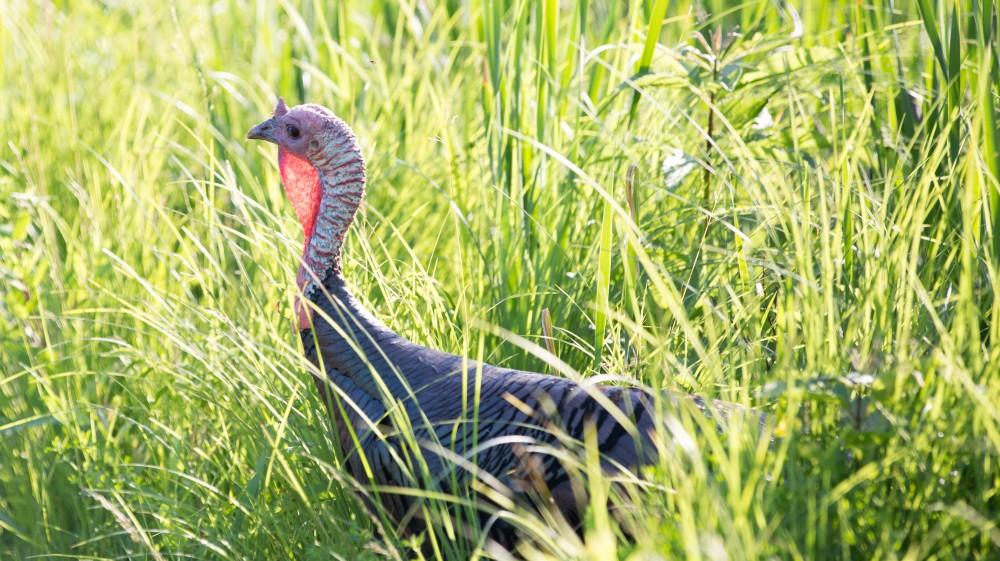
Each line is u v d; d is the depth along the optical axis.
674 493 5.81
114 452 8.34
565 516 6.52
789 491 5.82
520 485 6.58
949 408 6.10
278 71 13.33
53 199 11.20
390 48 14.15
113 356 8.98
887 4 10.14
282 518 7.49
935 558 5.79
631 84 8.93
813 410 6.25
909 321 6.52
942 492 6.00
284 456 7.68
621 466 6.16
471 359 7.29
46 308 9.38
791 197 7.50
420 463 6.66
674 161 8.91
